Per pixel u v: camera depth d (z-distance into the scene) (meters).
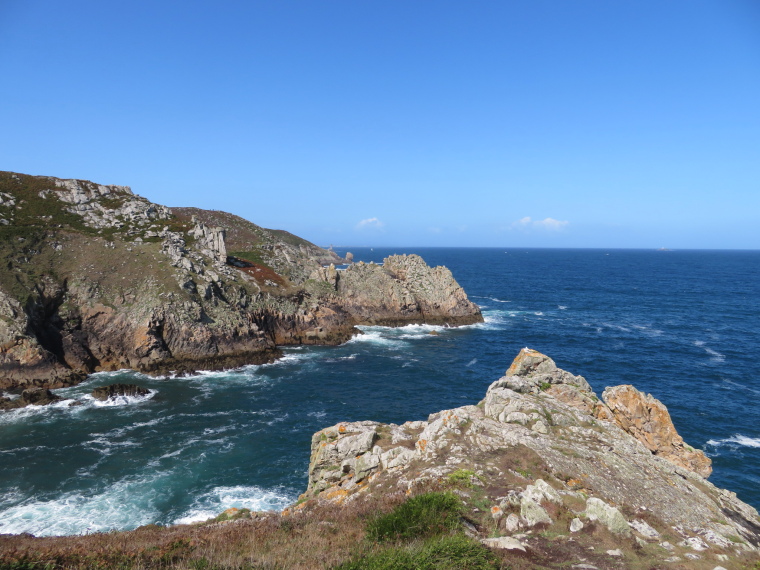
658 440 25.89
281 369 56.81
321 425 39.81
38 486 29.11
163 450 34.44
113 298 56.88
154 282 59.47
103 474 30.77
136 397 45.09
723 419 42.00
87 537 16.70
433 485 16.73
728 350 67.56
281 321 70.25
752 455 35.34
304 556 12.41
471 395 48.72
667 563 12.53
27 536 18.73
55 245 61.41
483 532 13.85
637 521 15.26
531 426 22.09
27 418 39.47
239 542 14.06
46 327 51.59
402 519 13.91
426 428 22.72
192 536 15.13
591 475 17.92
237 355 58.78
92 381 49.06
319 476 22.59
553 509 14.80
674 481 19.30
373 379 53.41
